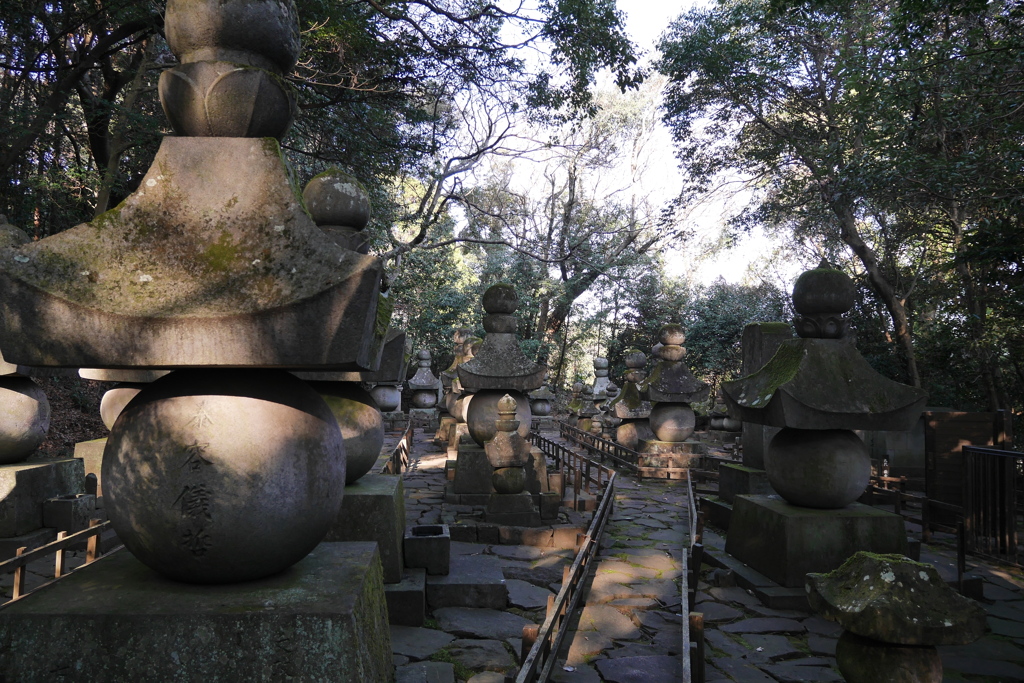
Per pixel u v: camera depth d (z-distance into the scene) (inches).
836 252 791.1
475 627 183.3
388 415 821.9
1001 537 267.7
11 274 102.6
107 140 540.1
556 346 1244.5
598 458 588.7
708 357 1078.4
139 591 110.7
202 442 105.6
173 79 119.5
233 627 102.0
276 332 101.3
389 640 137.9
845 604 106.9
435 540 207.3
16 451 258.8
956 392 662.5
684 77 730.2
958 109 465.4
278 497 108.0
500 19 511.8
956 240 565.0
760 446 331.9
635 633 185.8
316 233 110.4
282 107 126.3
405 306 1163.9
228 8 122.3
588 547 203.9
